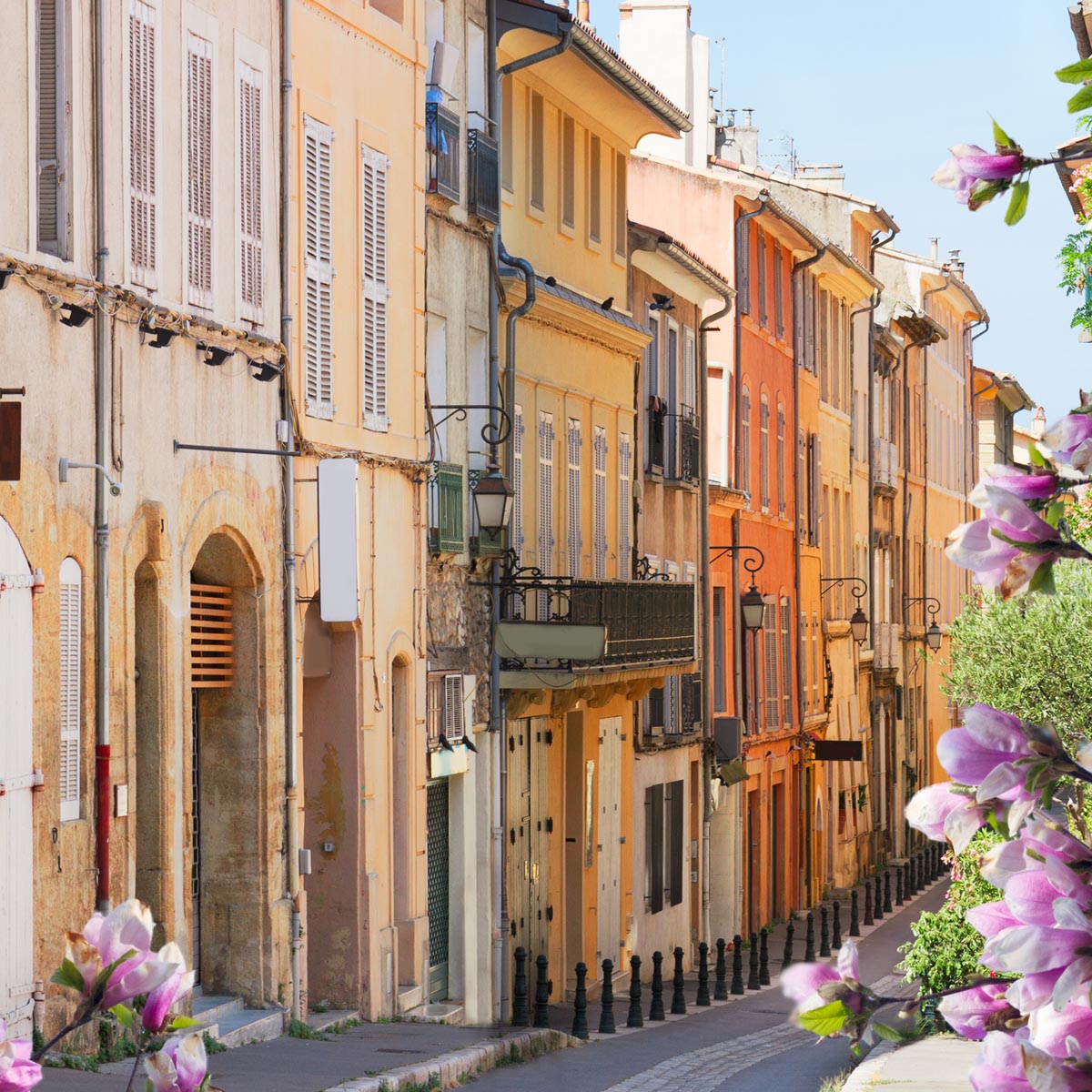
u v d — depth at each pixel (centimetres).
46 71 1551
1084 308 1555
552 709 2947
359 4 2236
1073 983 255
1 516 1405
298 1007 1991
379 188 2292
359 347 2225
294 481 2020
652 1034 2638
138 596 1712
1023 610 2288
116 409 1606
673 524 3781
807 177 6625
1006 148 311
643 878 3544
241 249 1916
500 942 2673
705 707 3947
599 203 3316
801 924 4603
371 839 2222
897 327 6631
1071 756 275
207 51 1839
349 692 2184
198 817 1942
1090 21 2022
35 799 1462
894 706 6388
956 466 7919
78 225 1562
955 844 276
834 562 5506
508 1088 1875
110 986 339
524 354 2903
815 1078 2077
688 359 3909
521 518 2880
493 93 2758
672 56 4741
